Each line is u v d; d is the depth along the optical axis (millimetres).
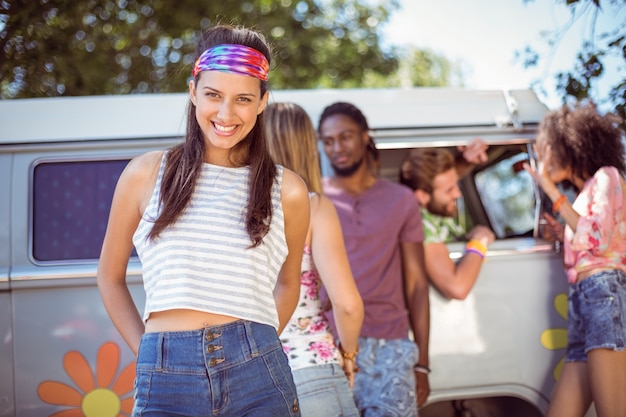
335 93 3910
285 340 2504
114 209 2053
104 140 3629
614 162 3551
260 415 1870
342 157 3547
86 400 3416
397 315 3379
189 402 1838
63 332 3426
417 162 3916
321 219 2518
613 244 3289
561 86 3979
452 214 3969
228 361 1860
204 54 1979
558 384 3467
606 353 3195
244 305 1892
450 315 3756
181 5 8938
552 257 3850
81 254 3535
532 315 3807
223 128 1958
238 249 1911
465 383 3730
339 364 2520
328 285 2473
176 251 1878
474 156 3910
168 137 3672
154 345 1870
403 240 3572
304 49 10758
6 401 3383
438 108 3932
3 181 3555
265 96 2082
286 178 2102
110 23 7090
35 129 3605
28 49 5207
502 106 3986
